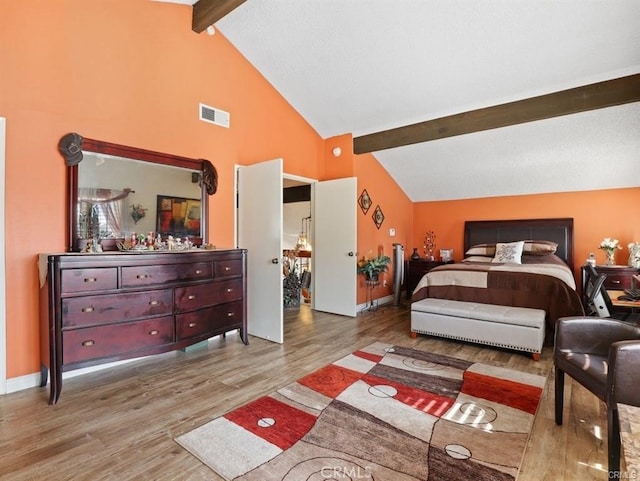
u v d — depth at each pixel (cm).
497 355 322
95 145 280
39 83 254
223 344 355
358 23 319
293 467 164
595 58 309
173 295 284
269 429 197
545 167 487
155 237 319
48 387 251
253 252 384
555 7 267
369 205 542
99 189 284
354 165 509
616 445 147
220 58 381
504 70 340
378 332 402
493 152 479
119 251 276
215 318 319
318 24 332
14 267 244
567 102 356
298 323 445
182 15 344
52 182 260
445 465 165
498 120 396
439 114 432
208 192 365
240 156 404
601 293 333
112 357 249
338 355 321
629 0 251
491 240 588
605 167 462
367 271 514
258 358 313
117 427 199
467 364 298
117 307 252
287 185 703
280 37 362
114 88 294
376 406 223
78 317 234
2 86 238
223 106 384
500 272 381
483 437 189
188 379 266
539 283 354
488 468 163
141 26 312
